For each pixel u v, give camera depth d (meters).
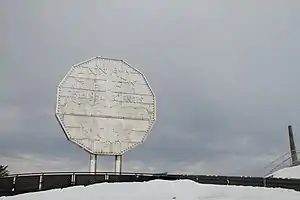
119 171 28.81
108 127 29.14
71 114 28.55
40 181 23.47
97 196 19.09
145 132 29.94
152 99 30.81
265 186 25.72
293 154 46.12
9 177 22.78
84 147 28.23
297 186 23.94
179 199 18.53
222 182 26.80
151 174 27.56
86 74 29.67
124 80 30.50
